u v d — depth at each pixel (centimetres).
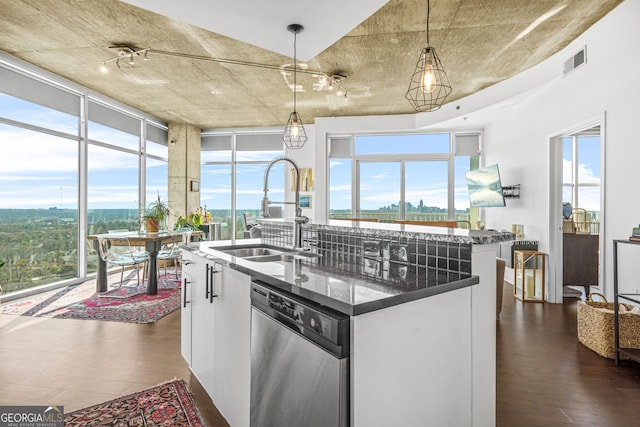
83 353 273
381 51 403
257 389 148
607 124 317
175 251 498
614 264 259
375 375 114
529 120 491
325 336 110
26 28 352
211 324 194
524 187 509
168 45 387
